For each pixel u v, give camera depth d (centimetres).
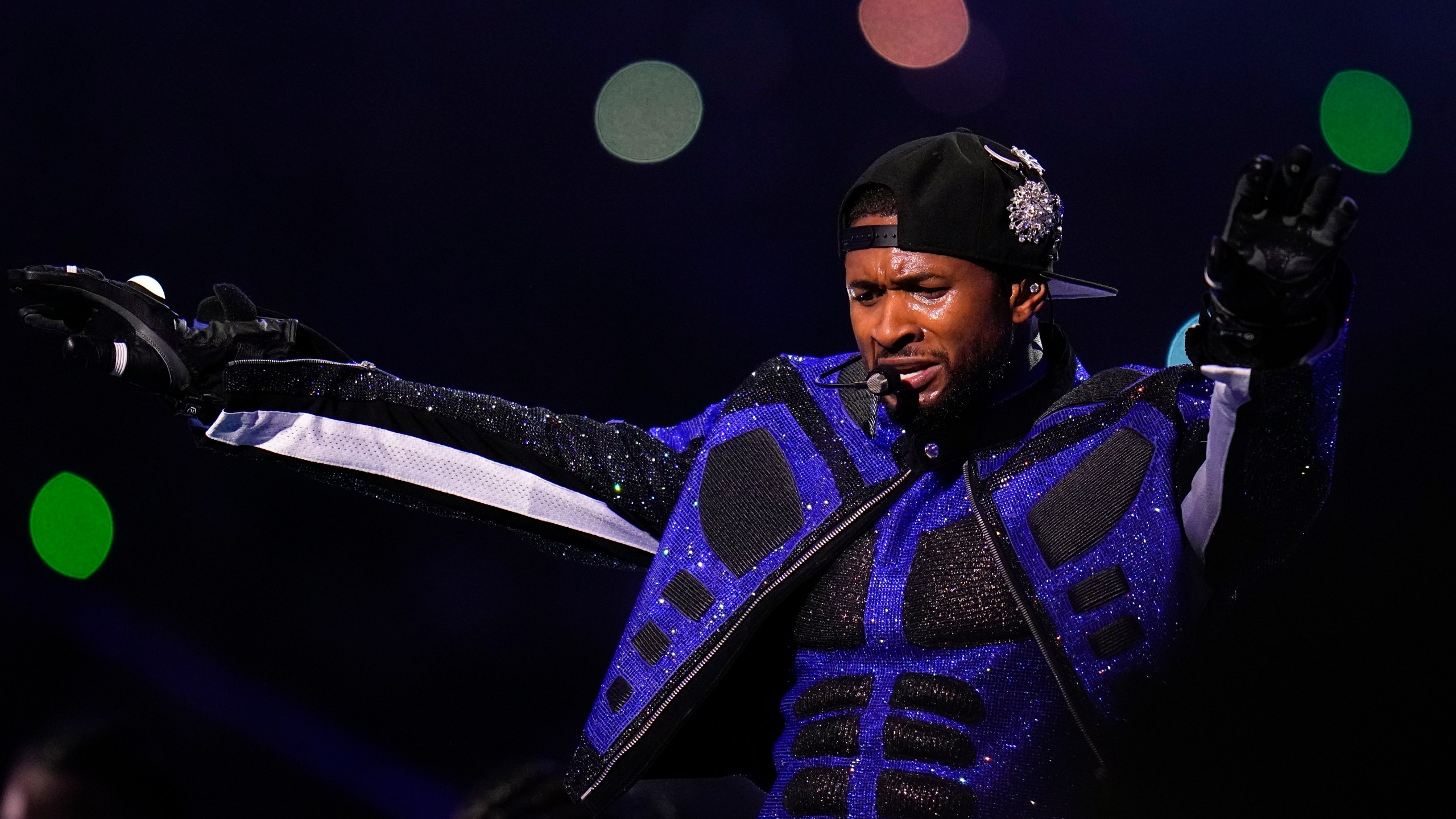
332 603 2598
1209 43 2566
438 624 2589
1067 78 2639
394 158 2747
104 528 2577
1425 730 625
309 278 2741
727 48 2742
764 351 2769
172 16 2623
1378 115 2450
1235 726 586
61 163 2623
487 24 2720
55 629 2542
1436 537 1040
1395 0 2459
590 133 2770
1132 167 2612
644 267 2791
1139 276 2598
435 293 2777
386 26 2702
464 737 2544
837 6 2705
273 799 2502
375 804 2497
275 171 2709
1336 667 643
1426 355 2328
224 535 2605
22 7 2572
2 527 2573
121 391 2617
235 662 2556
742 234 2786
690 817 979
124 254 2656
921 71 2702
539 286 2791
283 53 2677
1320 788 596
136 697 2523
